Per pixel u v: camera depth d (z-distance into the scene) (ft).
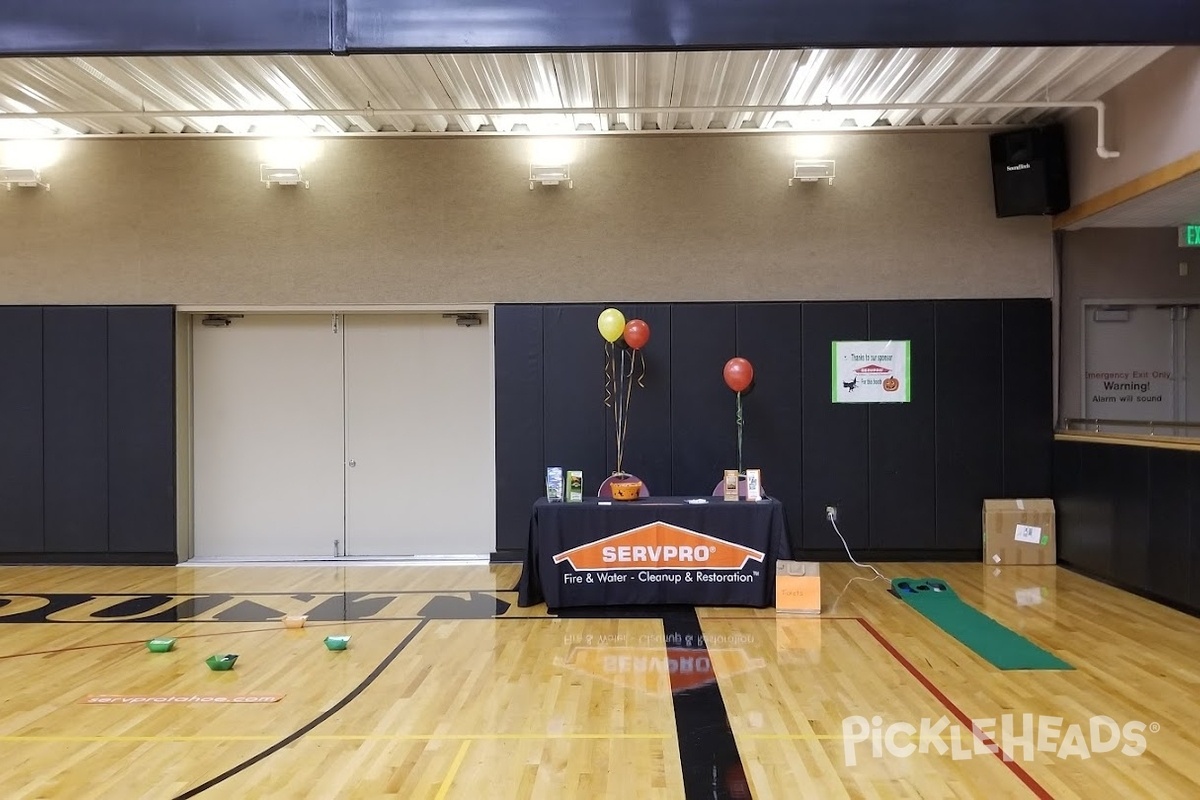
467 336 26.20
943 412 25.00
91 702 13.58
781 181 25.29
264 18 15.15
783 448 25.11
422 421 26.20
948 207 25.17
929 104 21.50
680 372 25.14
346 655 16.15
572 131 25.13
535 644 16.85
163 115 22.21
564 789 10.41
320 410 26.27
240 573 24.13
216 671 15.15
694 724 12.49
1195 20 15.21
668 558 19.85
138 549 25.40
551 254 25.39
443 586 22.34
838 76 21.09
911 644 16.63
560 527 19.88
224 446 26.27
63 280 25.63
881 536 25.03
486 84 21.67
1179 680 14.33
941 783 10.52
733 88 22.11
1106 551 21.89
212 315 26.18
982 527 24.90
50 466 25.45
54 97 22.17
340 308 25.57
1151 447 19.89
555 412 25.25
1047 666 15.08
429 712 13.07
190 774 10.89
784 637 17.21
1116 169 21.53
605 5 15.26
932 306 25.02
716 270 25.30
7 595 21.45
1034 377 25.05
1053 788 10.37
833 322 25.11
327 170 25.50
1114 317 25.55
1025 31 15.20
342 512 26.25
